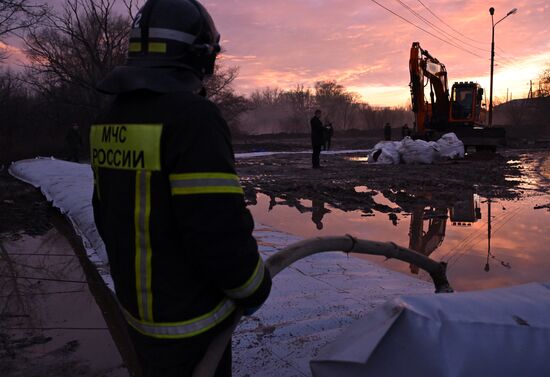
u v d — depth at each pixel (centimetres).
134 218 115
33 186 975
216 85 3450
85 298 356
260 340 264
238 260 109
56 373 249
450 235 561
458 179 1146
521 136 5372
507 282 393
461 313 116
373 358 113
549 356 111
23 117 2677
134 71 118
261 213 724
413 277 397
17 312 330
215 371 130
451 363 107
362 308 308
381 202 823
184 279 116
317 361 119
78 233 532
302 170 1438
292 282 354
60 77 2214
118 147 121
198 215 107
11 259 464
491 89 3781
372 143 4297
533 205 766
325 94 10950
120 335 295
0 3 1077
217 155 109
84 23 2134
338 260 419
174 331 117
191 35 124
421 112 1928
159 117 113
